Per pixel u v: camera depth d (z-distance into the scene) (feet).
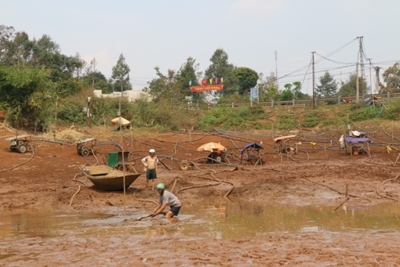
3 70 122.21
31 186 74.59
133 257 35.76
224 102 236.43
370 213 55.36
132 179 69.56
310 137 147.84
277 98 250.57
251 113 187.93
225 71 366.63
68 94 170.60
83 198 65.82
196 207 61.21
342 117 176.96
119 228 47.37
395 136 142.92
